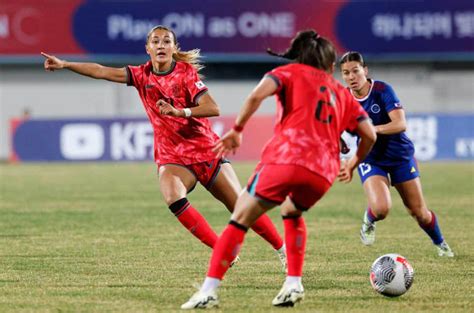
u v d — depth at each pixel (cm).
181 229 3991
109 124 9000
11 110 11556
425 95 11712
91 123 9019
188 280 2667
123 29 10756
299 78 2102
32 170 8019
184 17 10762
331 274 2783
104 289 2512
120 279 2686
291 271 2225
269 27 10781
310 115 2089
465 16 10800
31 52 10656
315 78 2111
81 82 11631
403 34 10812
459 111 11762
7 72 11550
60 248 3394
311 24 10775
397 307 2259
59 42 10700
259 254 3209
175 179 2648
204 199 5447
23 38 10631
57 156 9062
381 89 2980
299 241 2223
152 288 2528
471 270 2867
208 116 2591
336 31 10769
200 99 2631
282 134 2105
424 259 3111
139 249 3359
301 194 2130
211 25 10788
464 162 8606
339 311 2202
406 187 3075
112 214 4622
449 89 11744
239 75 11819
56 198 5509
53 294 2436
